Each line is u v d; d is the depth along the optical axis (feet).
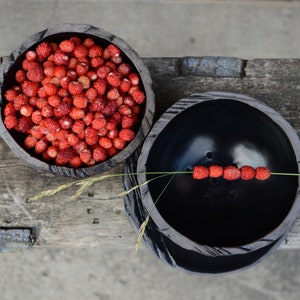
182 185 2.05
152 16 3.34
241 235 1.98
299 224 2.12
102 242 2.13
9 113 1.94
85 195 2.13
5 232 2.11
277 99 2.19
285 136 1.91
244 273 3.14
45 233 2.12
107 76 1.98
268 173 1.92
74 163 1.96
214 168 1.93
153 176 1.97
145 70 1.93
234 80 2.20
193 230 2.02
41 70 1.97
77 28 1.93
